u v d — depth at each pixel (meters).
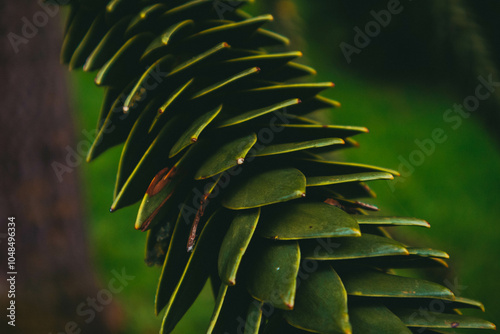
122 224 2.53
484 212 2.71
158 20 0.61
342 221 0.56
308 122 0.61
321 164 0.59
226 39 0.61
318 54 3.38
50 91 1.60
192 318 2.12
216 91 0.59
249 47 0.63
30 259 1.64
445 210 2.72
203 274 0.58
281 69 0.63
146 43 0.61
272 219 0.57
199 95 0.58
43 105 1.59
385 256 0.57
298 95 0.60
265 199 0.56
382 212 1.18
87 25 0.63
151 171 0.59
